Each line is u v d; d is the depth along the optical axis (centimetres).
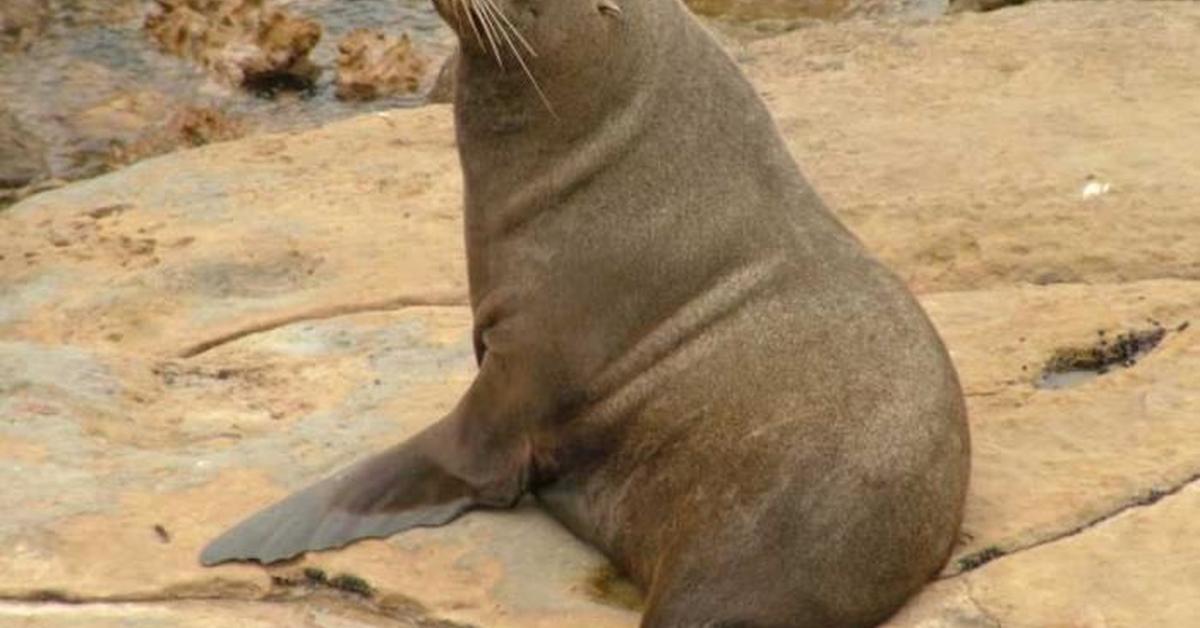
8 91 5300
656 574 2520
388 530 2708
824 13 5647
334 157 4138
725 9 5694
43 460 2908
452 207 3862
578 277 2625
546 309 2638
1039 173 3781
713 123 2645
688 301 2606
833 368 2509
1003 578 2566
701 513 2495
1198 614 2502
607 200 2625
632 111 2625
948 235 3578
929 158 3900
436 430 2778
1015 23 4625
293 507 2742
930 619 2486
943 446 2481
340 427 3000
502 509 2731
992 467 2792
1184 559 2600
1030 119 4056
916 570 2478
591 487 2659
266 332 3434
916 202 3691
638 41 2628
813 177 3853
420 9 5706
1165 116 4031
